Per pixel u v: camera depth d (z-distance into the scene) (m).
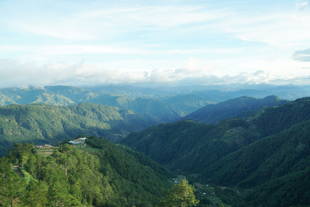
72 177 102.69
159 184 196.00
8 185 62.59
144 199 143.12
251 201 170.50
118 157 191.00
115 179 147.25
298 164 189.12
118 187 138.00
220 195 187.00
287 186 158.50
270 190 168.38
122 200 122.75
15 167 99.56
